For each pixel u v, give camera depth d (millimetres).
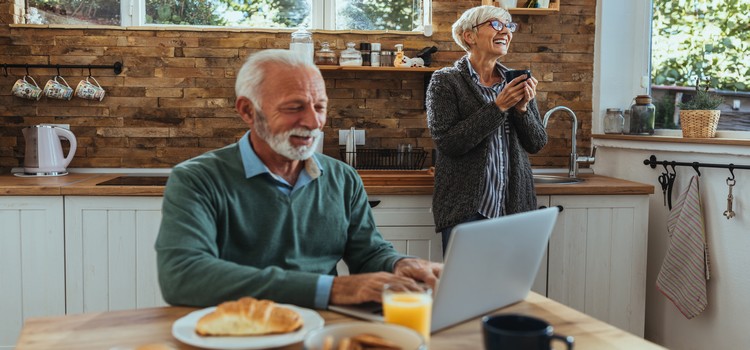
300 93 1569
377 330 942
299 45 3252
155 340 1186
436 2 3482
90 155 3410
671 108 3393
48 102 3375
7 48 3328
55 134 3262
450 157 2740
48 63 3352
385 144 3520
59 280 2881
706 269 2857
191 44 3402
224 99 3436
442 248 2850
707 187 2879
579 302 3066
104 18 3455
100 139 3404
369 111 3498
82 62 3363
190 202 1525
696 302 2877
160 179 3146
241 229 1619
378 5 3566
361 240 1773
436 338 1210
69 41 3354
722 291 2818
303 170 1694
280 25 3541
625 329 3098
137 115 3412
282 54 1608
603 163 3646
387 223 2994
